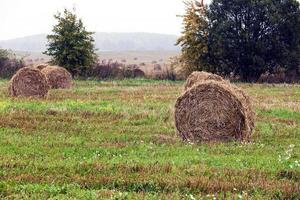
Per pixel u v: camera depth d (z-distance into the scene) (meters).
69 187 14.08
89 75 70.06
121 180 14.73
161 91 47.25
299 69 71.50
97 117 28.33
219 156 18.73
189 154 19.09
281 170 16.34
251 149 20.61
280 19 68.94
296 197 13.81
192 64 72.06
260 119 29.59
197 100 23.75
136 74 71.25
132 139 22.19
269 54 71.00
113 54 183.62
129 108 31.77
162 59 157.25
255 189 14.24
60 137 22.05
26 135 22.28
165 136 23.48
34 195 13.20
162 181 14.60
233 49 70.38
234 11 70.81
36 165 16.36
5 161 16.77
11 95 39.62
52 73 50.06
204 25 71.50
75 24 69.69
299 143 22.30
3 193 13.50
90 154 18.59
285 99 41.66
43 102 34.62
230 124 23.48
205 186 14.39
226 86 23.78
